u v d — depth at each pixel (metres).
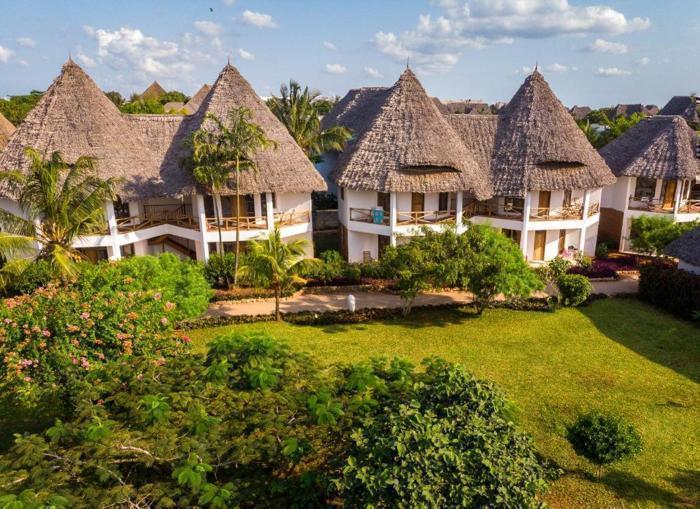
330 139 36.72
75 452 7.46
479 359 18.56
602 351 19.42
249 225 27.78
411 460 6.65
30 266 19.42
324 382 9.48
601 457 10.68
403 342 20.11
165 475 8.12
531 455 7.98
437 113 29.47
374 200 29.69
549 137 29.39
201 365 9.93
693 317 21.91
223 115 27.64
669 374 17.45
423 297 26.03
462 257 21.83
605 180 30.02
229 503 7.34
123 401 8.60
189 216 29.14
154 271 19.03
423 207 29.55
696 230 25.16
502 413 8.66
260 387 9.05
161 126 29.03
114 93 64.75
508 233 31.56
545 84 31.36
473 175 28.39
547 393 16.00
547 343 20.19
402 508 6.36
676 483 11.88
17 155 24.84
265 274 21.28
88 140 25.42
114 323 12.12
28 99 66.19
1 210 19.02
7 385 11.70
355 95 46.06
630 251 33.66
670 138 31.31
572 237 32.31
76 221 19.58
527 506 6.80
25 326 11.58
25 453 7.25
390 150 27.84
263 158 27.19
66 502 6.37
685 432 13.92
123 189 24.95
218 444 7.89
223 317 22.23
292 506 7.80
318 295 26.28
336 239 36.56
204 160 24.41
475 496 6.72
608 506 11.12
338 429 8.02
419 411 8.02
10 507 6.00
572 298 24.11
